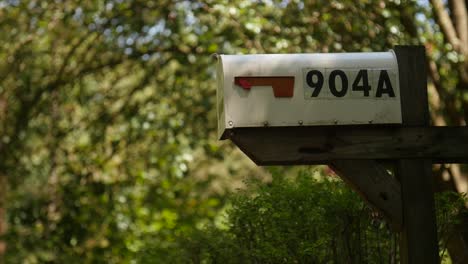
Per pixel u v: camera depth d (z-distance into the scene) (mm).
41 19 10812
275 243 6438
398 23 9164
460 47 8969
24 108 11062
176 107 11047
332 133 4863
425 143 4926
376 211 5289
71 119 11469
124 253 11312
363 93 4871
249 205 6625
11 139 11172
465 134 4930
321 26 9516
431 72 8977
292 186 6551
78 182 11422
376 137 4902
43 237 11266
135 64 11234
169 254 7621
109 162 11727
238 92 4773
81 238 11414
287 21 9648
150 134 11117
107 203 11531
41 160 11438
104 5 10594
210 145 11586
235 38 9930
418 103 4953
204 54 10547
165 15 10367
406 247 4863
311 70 4840
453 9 9125
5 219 11602
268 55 4848
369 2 9273
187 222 12555
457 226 6395
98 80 11445
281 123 4781
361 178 4883
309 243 6105
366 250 6184
